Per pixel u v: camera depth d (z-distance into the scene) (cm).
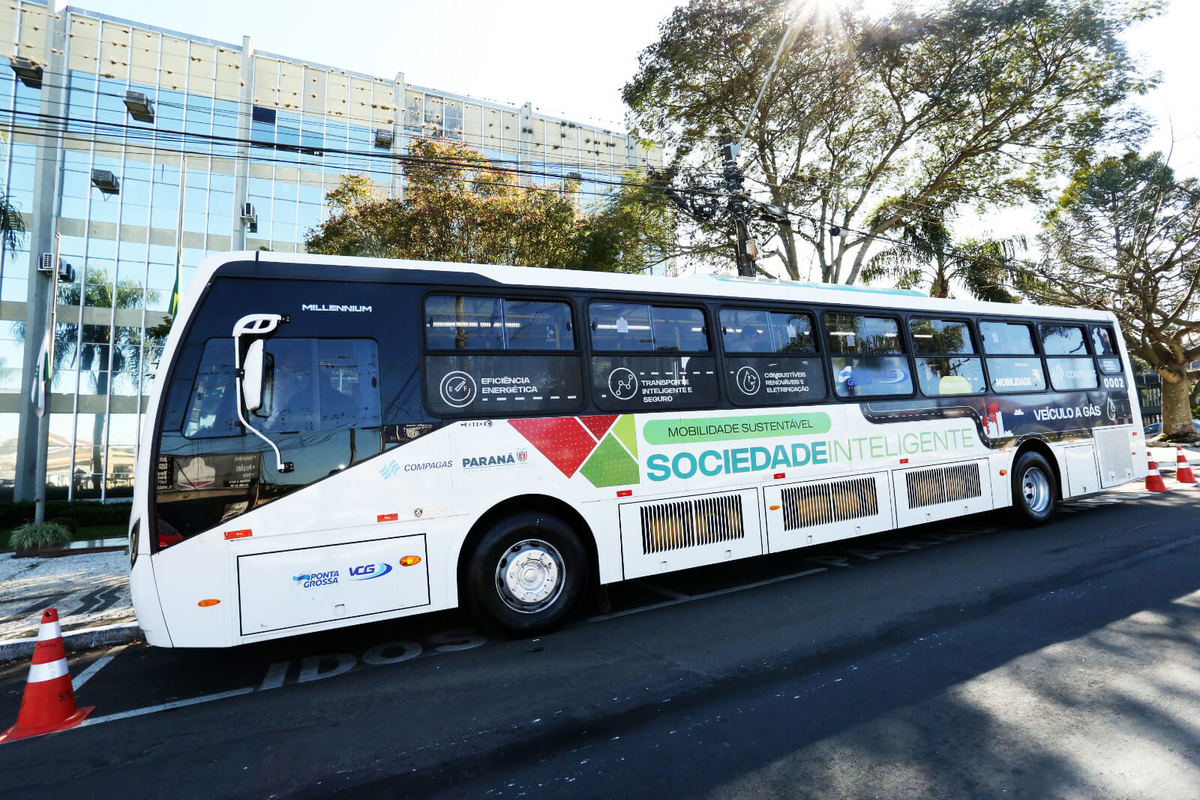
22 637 587
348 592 459
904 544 830
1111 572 624
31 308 2220
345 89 2597
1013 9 1480
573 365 571
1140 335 2402
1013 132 1717
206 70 2441
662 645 491
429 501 491
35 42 2259
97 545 1241
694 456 616
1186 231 2191
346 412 476
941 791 278
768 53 1580
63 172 2270
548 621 525
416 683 440
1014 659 423
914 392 791
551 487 540
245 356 449
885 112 1761
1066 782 281
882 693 381
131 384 2319
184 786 317
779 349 696
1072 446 952
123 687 468
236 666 499
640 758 319
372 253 1420
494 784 302
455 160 1427
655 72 1733
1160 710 345
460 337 528
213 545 430
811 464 689
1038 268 2102
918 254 1900
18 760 355
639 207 1695
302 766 331
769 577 693
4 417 2181
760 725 348
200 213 2420
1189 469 1298
